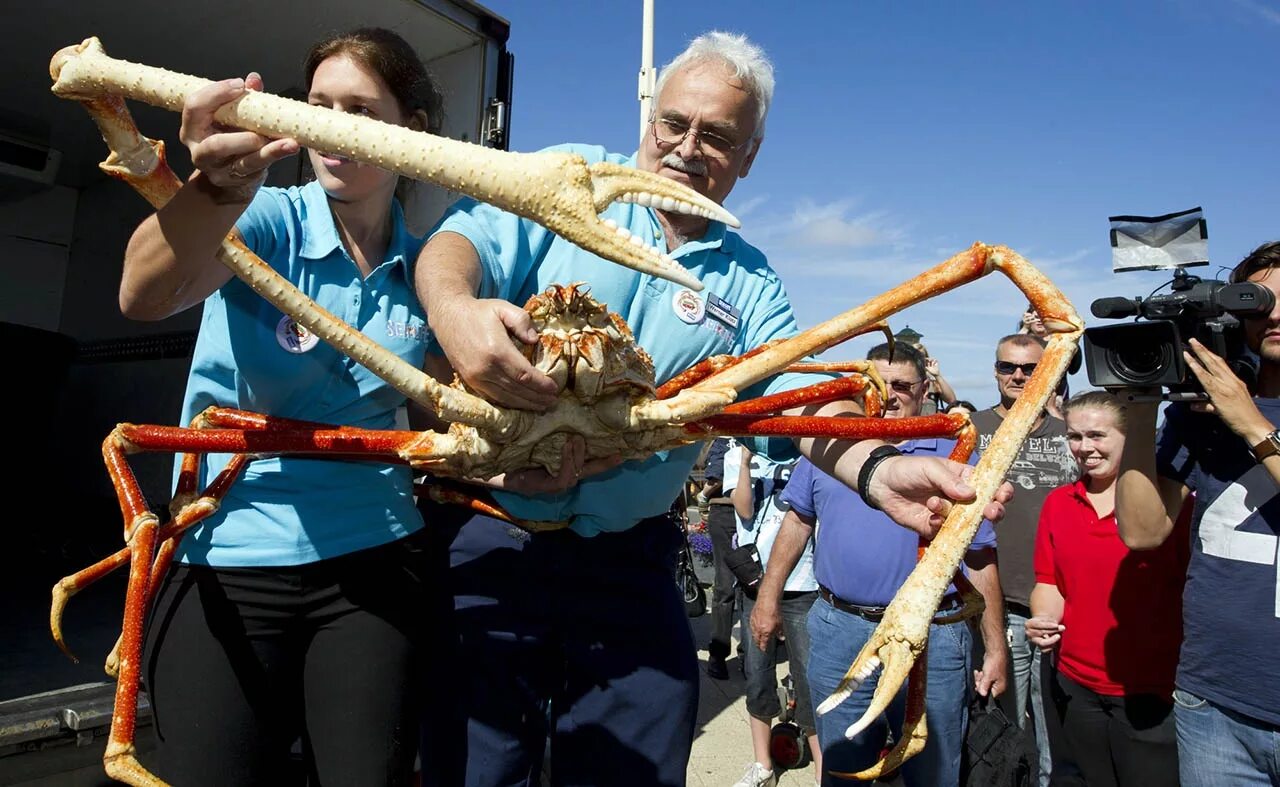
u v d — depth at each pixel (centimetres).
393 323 188
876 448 188
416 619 194
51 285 649
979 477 158
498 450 168
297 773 196
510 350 142
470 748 194
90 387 614
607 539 202
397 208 198
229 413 174
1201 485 259
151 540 160
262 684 177
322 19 391
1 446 526
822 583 322
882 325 196
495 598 198
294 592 180
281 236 174
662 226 207
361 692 179
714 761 446
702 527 941
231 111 117
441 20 347
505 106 360
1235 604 243
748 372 171
